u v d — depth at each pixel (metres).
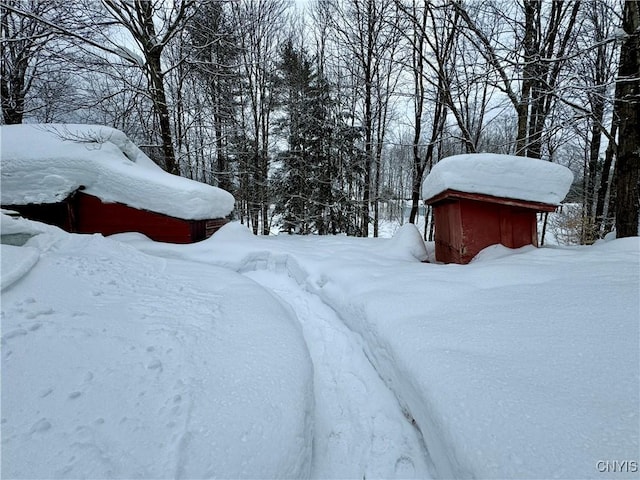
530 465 1.08
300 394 1.86
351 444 1.95
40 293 2.44
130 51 7.81
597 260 3.14
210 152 11.42
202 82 10.90
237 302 3.12
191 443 1.39
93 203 6.02
